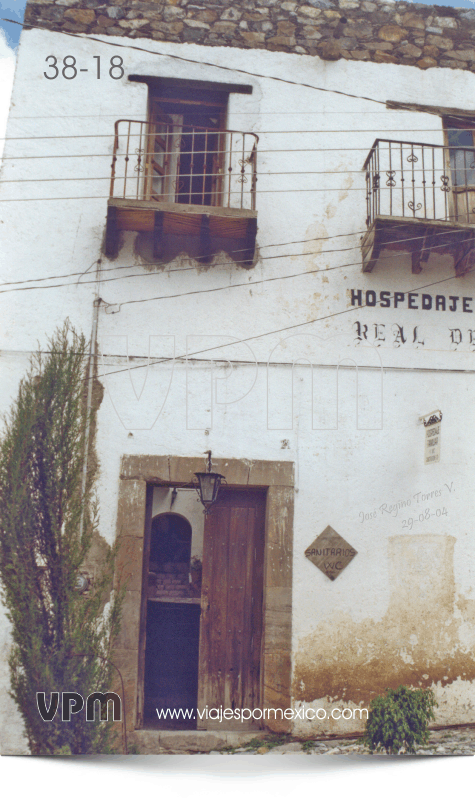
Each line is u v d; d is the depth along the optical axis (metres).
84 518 5.14
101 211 6.34
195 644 7.86
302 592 5.86
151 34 6.72
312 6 7.02
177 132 6.87
